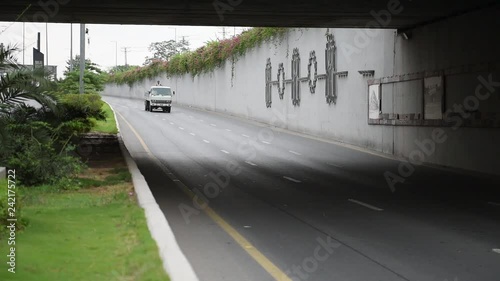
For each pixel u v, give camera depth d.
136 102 87.44
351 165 24.75
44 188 15.14
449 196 16.38
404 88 27.88
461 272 8.42
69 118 21.34
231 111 59.44
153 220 10.48
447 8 21.86
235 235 11.01
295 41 42.97
